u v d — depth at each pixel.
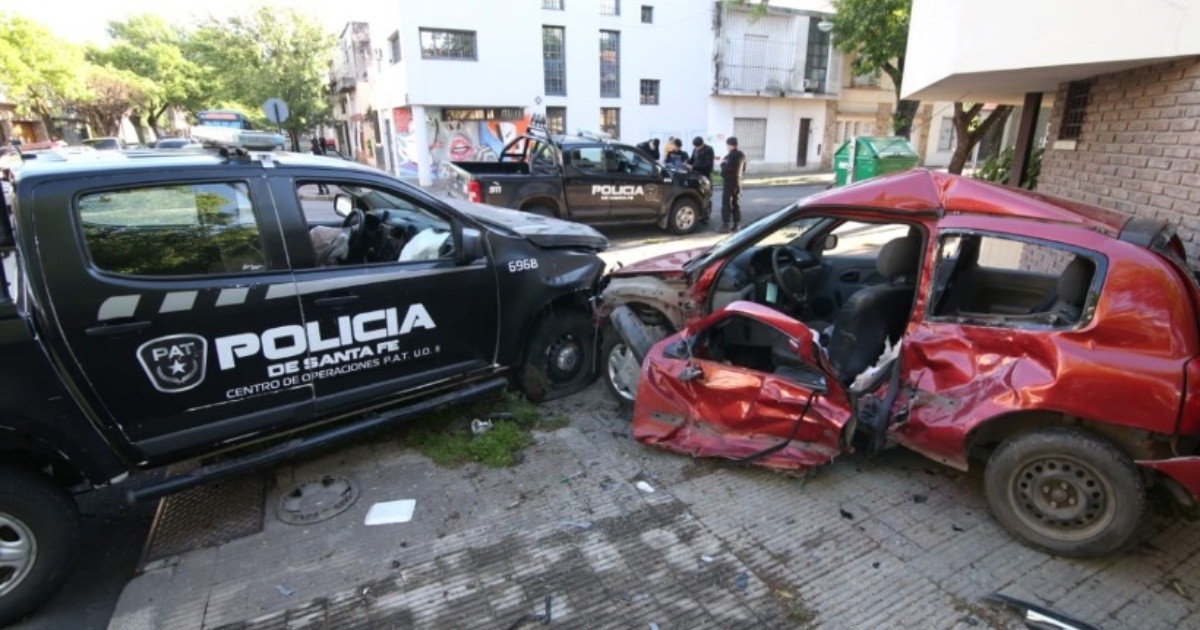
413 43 20.33
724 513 3.32
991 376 2.96
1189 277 2.69
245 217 3.11
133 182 2.79
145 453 2.90
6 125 28.53
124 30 42.47
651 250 10.26
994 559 2.93
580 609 2.68
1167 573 2.82
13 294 2.51
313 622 2.64
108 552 3.19
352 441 4.12
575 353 4.84
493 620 2.63
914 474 3.66
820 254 4.97
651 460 3.85
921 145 29.91
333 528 3.25
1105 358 2.67
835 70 27.97
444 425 4.29
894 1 15.32
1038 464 2.91
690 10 24.73
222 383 3.06
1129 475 2.67
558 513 3.35
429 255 3.93
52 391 2.59
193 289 2.91
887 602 2.69
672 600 2.72
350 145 38.41
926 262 3.21
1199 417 2.54
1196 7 3.83
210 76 40.69
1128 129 4.99
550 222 4.90
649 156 11.24
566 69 23.12
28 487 2.58
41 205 2.59
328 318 3.35
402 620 2.64
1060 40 4.53
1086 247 2.79
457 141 21.98
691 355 3.77
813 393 3.34
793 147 28.58
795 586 2.79
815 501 3.41
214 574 2.93
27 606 2.66
